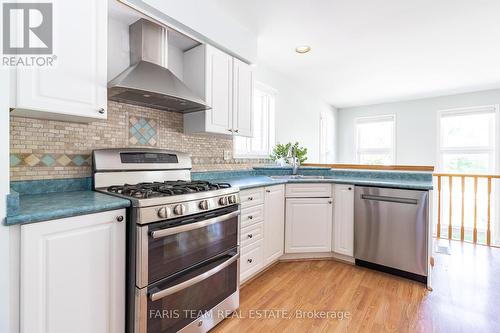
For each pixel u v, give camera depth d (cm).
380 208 233
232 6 210
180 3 182
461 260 272
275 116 356
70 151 153
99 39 133
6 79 93
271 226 238
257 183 217
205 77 208
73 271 104
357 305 183
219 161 272
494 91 404
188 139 234
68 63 122
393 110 501
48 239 97
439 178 362
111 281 117
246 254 206
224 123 226
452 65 319
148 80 160
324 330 156
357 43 268
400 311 175
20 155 134
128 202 121
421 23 227
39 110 114
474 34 243
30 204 110
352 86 412
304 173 328
